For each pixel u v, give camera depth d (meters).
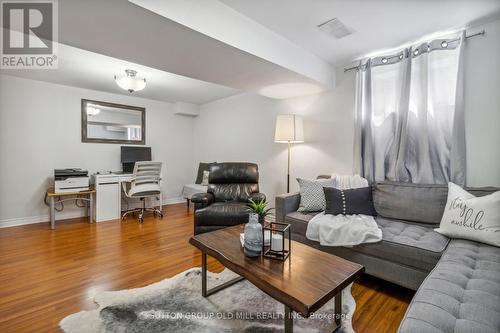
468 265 1.35
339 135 3.14
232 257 1.51
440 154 2.31
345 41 2.48
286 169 3.81
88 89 4.30
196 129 5.72
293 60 2.51
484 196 1.77
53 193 3.55
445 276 1.22
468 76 2.21
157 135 5.21
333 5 1.90
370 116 2.77
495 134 2.08
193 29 1.72
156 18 1.58
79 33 1.78
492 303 1.00
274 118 3.99
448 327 0.88
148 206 4.97
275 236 1.51
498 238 1.58
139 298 1.77
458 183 2.21
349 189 2.49
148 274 2.15
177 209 4.84
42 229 3.47
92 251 2.67
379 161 2.71
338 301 1.50
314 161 3.42
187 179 5.73
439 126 2.32
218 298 1.78
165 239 3.08
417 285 1.70
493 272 1.25
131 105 4.83
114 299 1.75
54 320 1.54
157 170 4.19
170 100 5.18
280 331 1.45
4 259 2.44
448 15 2.02
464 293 1.08
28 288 1.91
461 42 2.19
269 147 4.08
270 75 2.67
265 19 2.10
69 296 1.80
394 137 2.60
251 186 3.49
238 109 4.66
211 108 5.28
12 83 3.63
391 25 2.18
